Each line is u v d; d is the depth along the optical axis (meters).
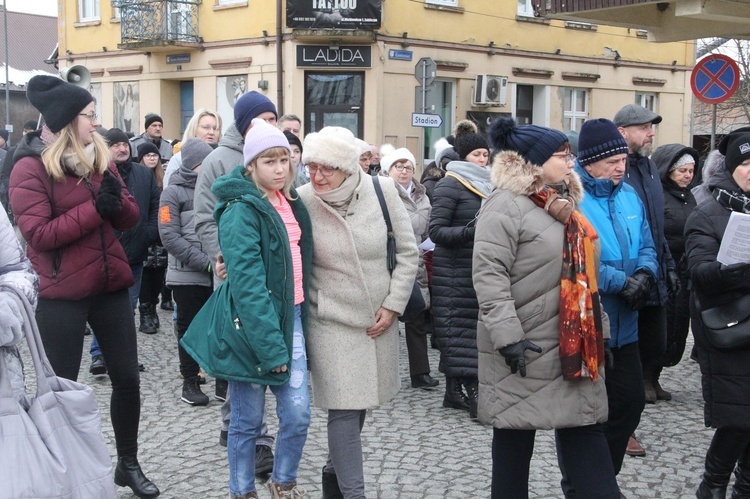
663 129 28.44
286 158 4.09
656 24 11.11
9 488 3.18
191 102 24.11
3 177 9.80
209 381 7.35
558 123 25.33
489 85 22.67
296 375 4.09
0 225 3.45
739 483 4.55
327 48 20.58
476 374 6.21
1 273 3.44
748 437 4.26
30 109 43.72
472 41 22.69
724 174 4.55
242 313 3.87
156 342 8.98
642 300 4.34
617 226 4.46
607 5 10.18
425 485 4.89
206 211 5.25
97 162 4.36
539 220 3.75
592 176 4.49
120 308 4.52
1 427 3.24
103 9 25.48
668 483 5.01
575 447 3.82
